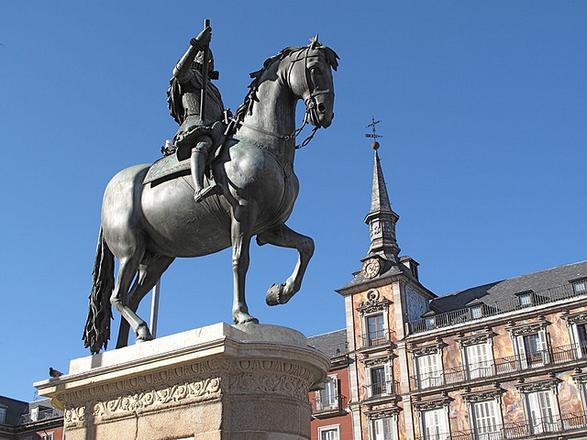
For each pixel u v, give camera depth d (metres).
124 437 4.35
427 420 33.69
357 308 37.84
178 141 4.88
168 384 4.30
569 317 31.94
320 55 4.83
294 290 4.90
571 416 30.39
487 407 32.53
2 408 49.75
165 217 4.98
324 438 36.50
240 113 5.00
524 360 32.34
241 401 4.09
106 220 5.28
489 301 36.47
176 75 5.31
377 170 43.84
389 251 39.69
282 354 4.20
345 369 37.34
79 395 4.67
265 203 4.68
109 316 5.40
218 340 4.04
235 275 4.50
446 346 34.53
